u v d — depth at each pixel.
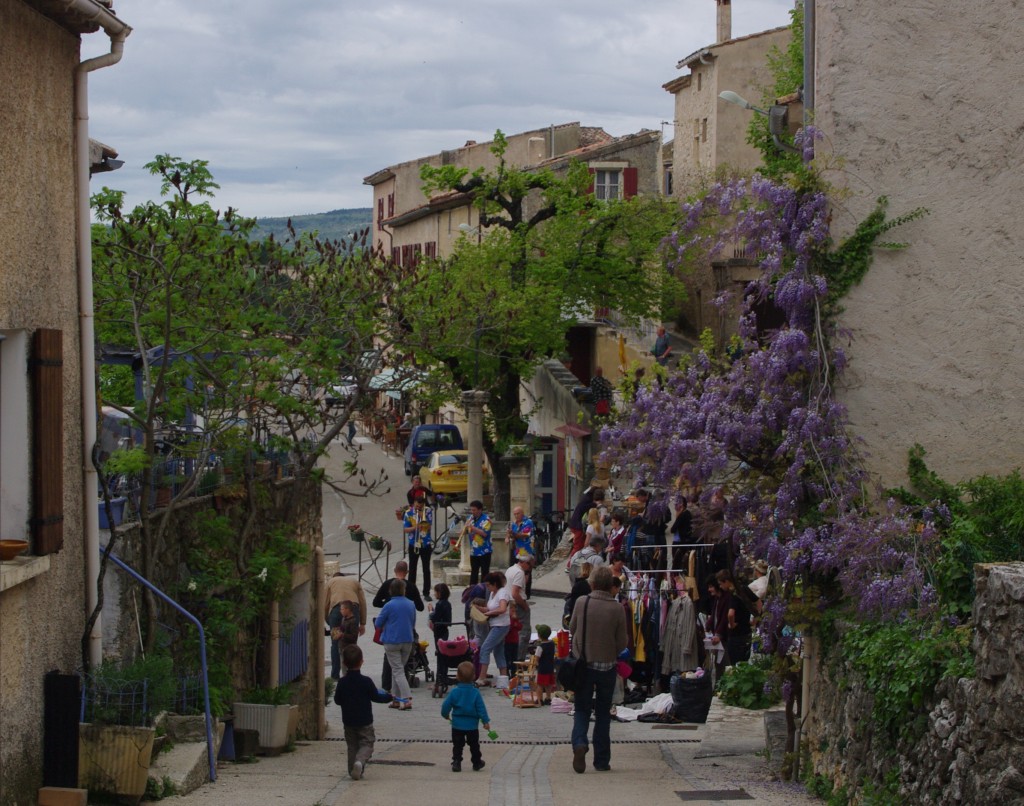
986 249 12.38
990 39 12.30
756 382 12.76
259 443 14.63
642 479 13.65
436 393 17.05
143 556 11.59
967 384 12.43
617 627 12.73
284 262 14.87
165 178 12.41
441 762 14.10
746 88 45.91
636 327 42.34
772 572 12.99
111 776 9.75
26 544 9.11
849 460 12.25
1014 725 7.28
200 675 12.53
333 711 20.62
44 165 9.80
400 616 19.33
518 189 38.56
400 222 62.84
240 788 11.02
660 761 13.62
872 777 9.58
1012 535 11.18
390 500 44.28
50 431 9.48
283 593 14.74
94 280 12.52
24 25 9.42
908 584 10.32
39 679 9.55
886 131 12.43
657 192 51.69
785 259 12.57
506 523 36.00
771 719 14.35
